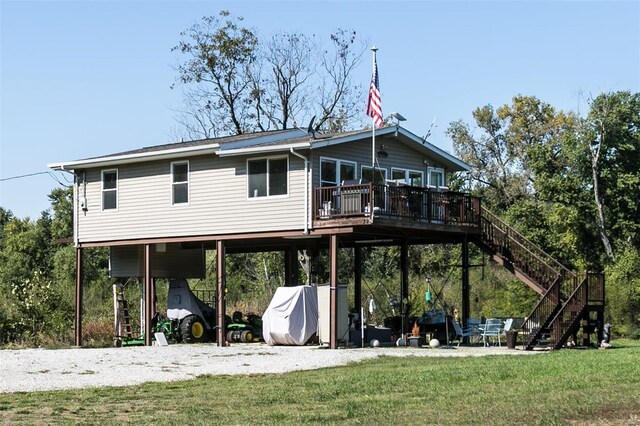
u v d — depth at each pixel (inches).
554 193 1932.8
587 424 526.0
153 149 1445.6
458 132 2807.6
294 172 1202.0
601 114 1910.7
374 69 1209.4
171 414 602.9
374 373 831.7
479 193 2647.6
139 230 1353.3
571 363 871.1
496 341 1327.5
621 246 1886.1
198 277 1498.5
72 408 631.8
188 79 2174.0
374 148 1213.7
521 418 548.7
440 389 702.5
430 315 1286.9
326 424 544.4
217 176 1273.4
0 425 557.3
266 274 2014.0
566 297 1213.1
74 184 1433.3
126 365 939.3
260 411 611.8
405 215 1177.4
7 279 2137.1
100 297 1962.4
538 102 2800.2
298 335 1216.2
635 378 734.5
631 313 1585.9
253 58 2175.2
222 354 1073.5
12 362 958.4
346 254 1974.7
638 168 1916.8
